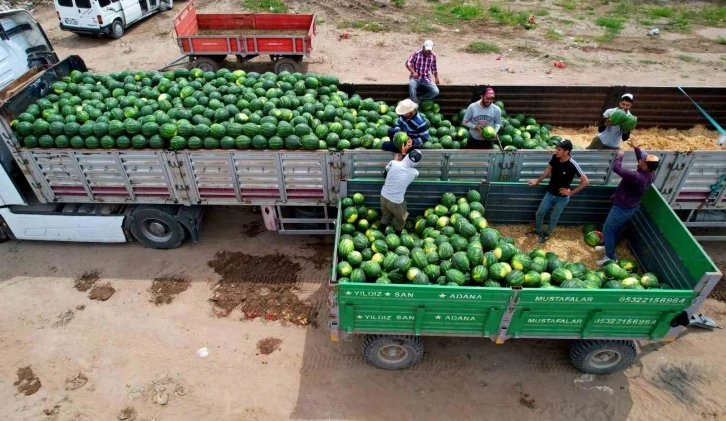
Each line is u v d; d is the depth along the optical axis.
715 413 7.78
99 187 10.23
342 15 26.83
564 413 7.83
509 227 10.16
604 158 9.76
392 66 20.44
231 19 20.38
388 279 8.23
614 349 7.78
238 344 8.98
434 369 8.55
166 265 10.80
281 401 8.02
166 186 10.18
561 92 12.63
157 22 25.42
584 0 30.62
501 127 11.71
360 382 8.32
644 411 7.82
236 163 9.80
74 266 10.79
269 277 10.43
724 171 9.72
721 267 10.58
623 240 9.74
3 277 10.50
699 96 12.57
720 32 25.02
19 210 10.77
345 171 9.94
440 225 9.21
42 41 11.68
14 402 8.03
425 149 10.07
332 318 7.43
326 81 12.31
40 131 9.70
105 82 11.76
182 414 7.83
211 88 11.38
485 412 7.86
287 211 10.88
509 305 7.07
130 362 8.66
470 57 21.55
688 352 8.75
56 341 9.05
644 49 22.72
